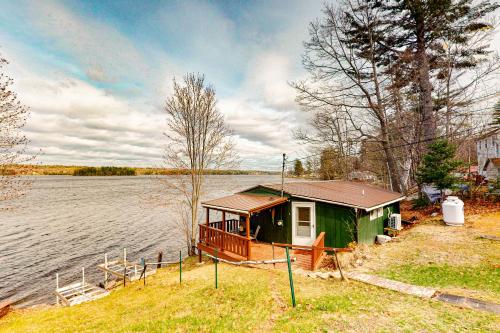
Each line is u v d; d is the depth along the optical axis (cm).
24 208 4678
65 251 2391
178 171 2070
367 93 2239
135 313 812
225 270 1132
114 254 2322
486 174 2572
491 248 1005
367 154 3366
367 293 718
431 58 2170
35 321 982
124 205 5012
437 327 514
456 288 724
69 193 7369
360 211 1320
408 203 2317
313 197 1362
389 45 2245
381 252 1149
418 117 2197
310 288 795
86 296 1345
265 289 817
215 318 657
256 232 1524
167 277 1317
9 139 1117
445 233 1267
